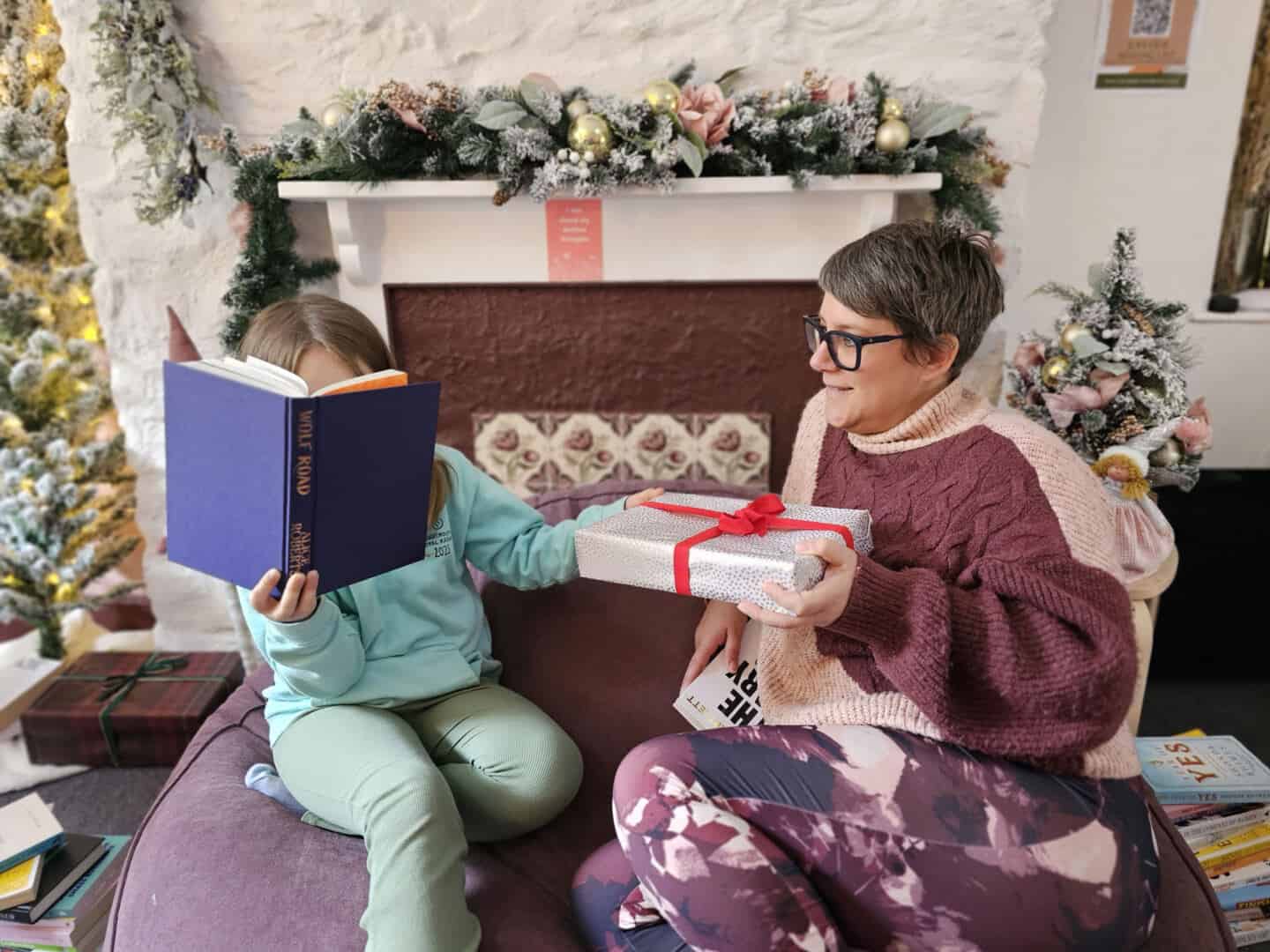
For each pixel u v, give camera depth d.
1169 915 1.05
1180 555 2.15
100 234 2.18
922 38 1.99
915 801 0.93
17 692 2.07
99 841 1.45
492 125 1.83
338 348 1.20
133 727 1.99
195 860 1.15
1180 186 2.37
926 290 1.05
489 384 2.27
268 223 2.04
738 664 1.36
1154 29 2.24
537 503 1.67
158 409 2.32
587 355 2.22
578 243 2.10
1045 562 0.96
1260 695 2.22
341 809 1.13
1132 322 1.60
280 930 1.06
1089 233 2.44
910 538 1.09
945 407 1.13
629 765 1.01
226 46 2.05
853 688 1.10
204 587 2.39
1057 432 1.63
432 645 1.33
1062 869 0.89
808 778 0.96
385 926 0.99
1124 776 0.97
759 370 2.20
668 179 1.88
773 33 2.01
